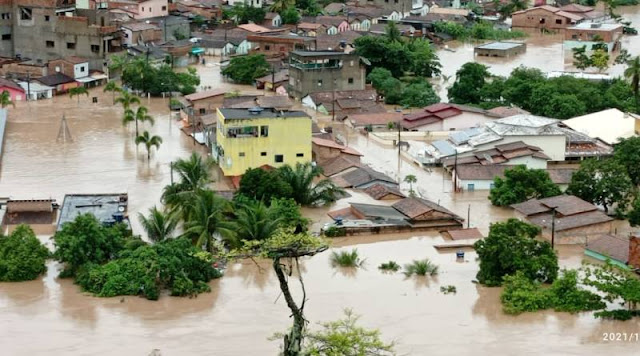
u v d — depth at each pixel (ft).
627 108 588.91
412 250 394.32
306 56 638.53
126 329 316.19
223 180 474.08
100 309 331.98
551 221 403.75
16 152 519.19
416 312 330.75
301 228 212.02
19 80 654.53
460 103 625.00
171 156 516.32
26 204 420.36
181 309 333.21
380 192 451.94
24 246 358.23
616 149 488.85
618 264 364.79
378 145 547.90
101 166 496.64
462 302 340.39
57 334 311.88
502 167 474.90
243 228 371.97
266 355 294.66
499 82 631.56
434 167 503.61
